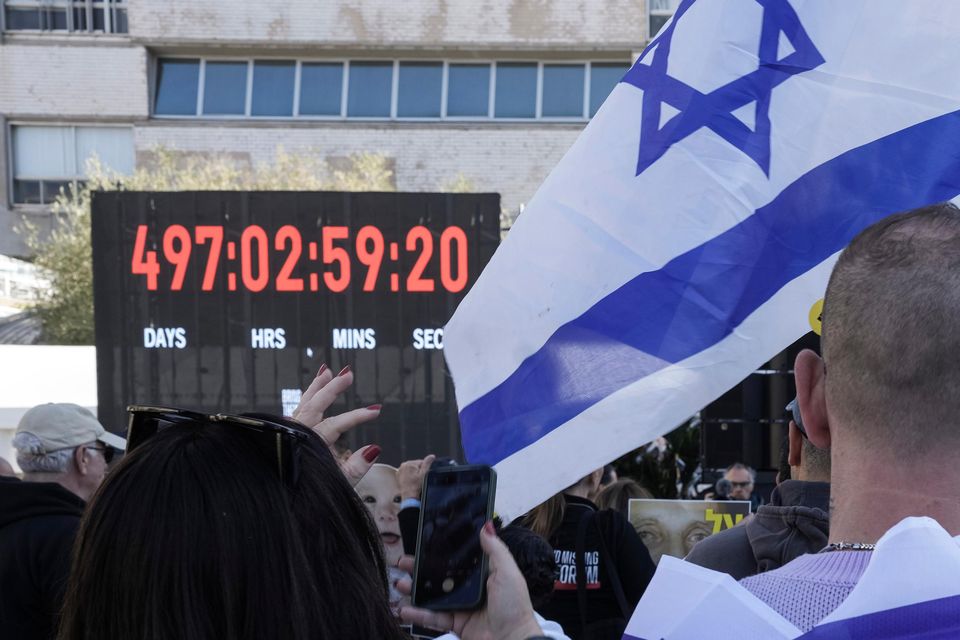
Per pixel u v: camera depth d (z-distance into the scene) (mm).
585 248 2162
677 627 994
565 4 18375
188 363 6117
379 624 1038
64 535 2551
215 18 18562
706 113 2143
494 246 6035
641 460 6395
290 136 18500
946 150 2086
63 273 16781
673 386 2051
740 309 2074
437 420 6035
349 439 6031
